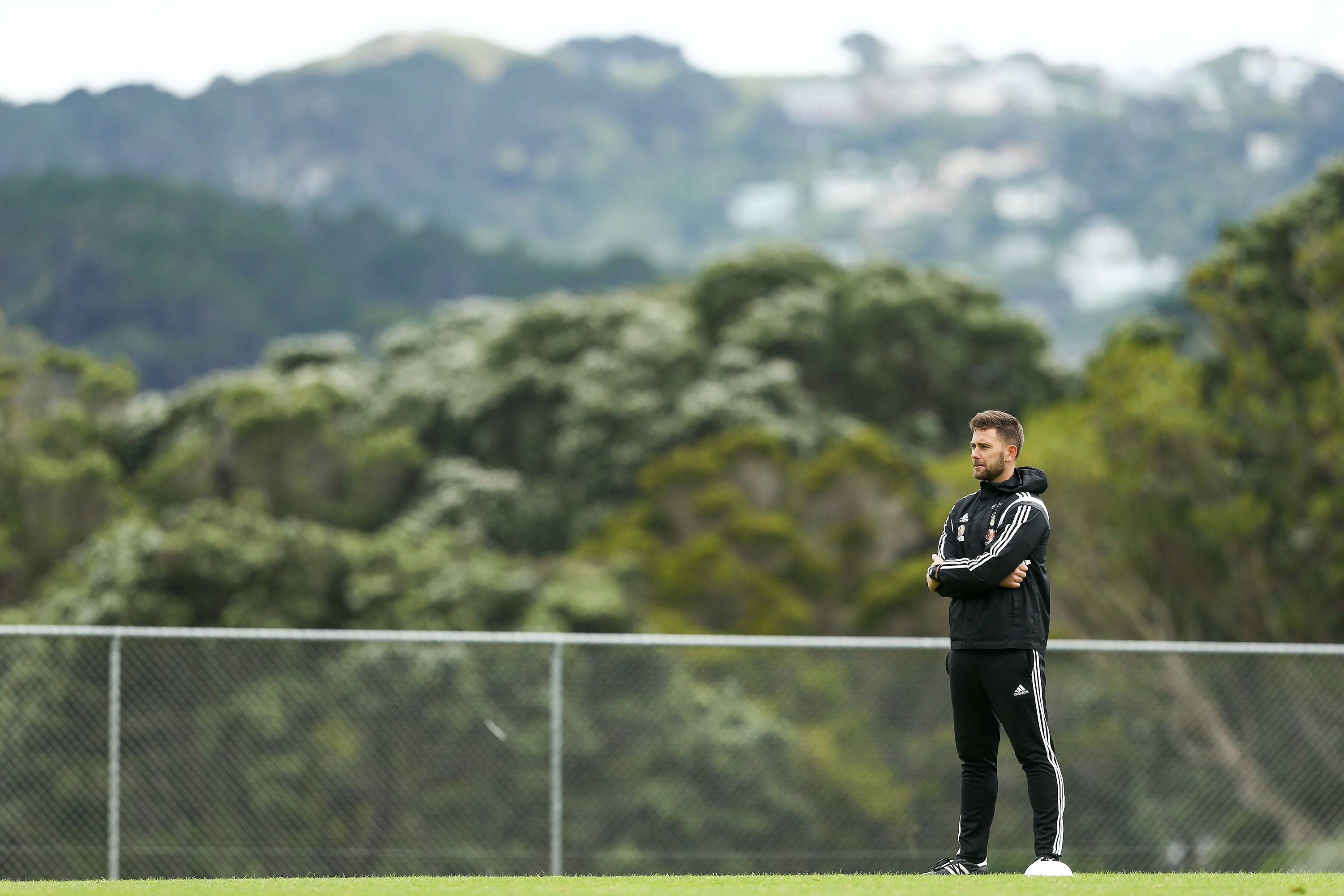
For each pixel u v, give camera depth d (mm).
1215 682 54656
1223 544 64438
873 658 65000
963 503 19734
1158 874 20281
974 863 20172
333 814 53312
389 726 56406
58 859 38594
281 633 30312
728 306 146500
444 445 138750
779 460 107625
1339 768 50219
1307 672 51625
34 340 126750
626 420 125000
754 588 91250
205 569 72438
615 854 58125
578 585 87125
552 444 130875
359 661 56281
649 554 99625
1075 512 67562
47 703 46719
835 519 104312
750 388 125375
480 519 118812
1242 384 68062
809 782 63688
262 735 50812
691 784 63562
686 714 64500
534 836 58906
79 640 47750
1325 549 63875
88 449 110250
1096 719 57031
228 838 49250
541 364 137125
